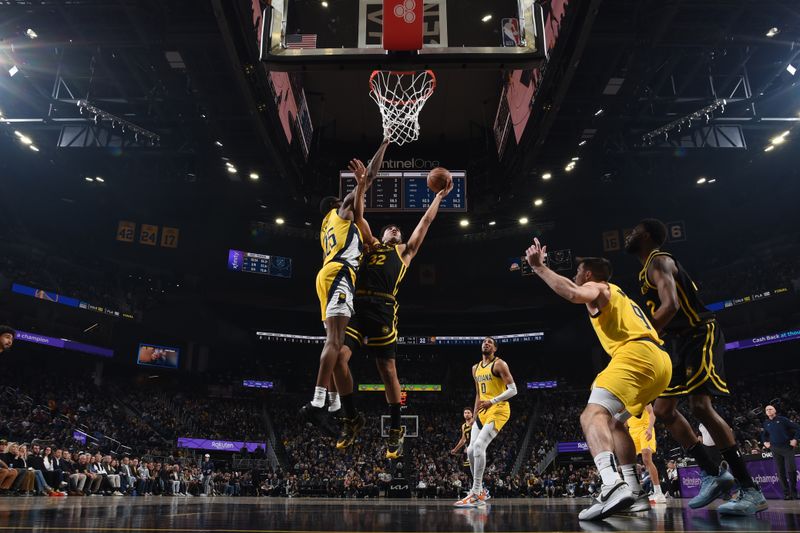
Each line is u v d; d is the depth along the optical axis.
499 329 39.53
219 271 35.09
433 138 30.11
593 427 3.46
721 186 30.38
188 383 35.69
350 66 8.19
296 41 8.21
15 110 24.16
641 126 24.86
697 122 24.27
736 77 23.12
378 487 24.75
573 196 31.03
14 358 29.00
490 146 29.70
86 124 24.33
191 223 34.66
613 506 3.24
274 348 39.62
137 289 33.56
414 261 38.25
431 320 39.38
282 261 36.41
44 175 28.84
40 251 30.19
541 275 3.74
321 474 27.89
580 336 37.41
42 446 19.64
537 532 2.60
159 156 26.80
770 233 31.92
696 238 33.31
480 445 7.32
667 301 3.97
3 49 19.34
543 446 31.78
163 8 16.73
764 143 26.39
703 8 17.02
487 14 8.37
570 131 22.52
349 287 4.30
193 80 19.31
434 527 2.95
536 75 18.09
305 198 30.33
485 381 7.67
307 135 24.48
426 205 25.12
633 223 33.91
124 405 31.02
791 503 6.32
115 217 33.06
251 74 17.66
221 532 2.46
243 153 24.77
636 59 18.69
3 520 3.30
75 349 29.75
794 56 20.02
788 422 9.05
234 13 15.09
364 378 38.38
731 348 31.14
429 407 37.53
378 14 8.35
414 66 8.09
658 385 3.65
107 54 20.19
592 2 14.34
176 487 20.81
